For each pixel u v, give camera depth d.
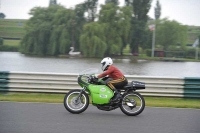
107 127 9.97
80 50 72.31
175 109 13.70
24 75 17.23
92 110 12.86
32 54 76.94
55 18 76.12
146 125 10.44
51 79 17.27
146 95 17.28
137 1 87.75
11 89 17.19
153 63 74.50
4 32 92.12
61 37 74.00
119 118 11.43
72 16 76.25
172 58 86.00
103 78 12.37
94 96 11.89
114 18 73.88
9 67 53.00
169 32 89.44
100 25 69.44
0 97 15.74
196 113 12.88
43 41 75.69
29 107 13.02
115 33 73.19
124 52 83.25
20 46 78.38
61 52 74.31
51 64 59.22
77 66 55.69
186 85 17.17
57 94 17.36
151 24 86.38
